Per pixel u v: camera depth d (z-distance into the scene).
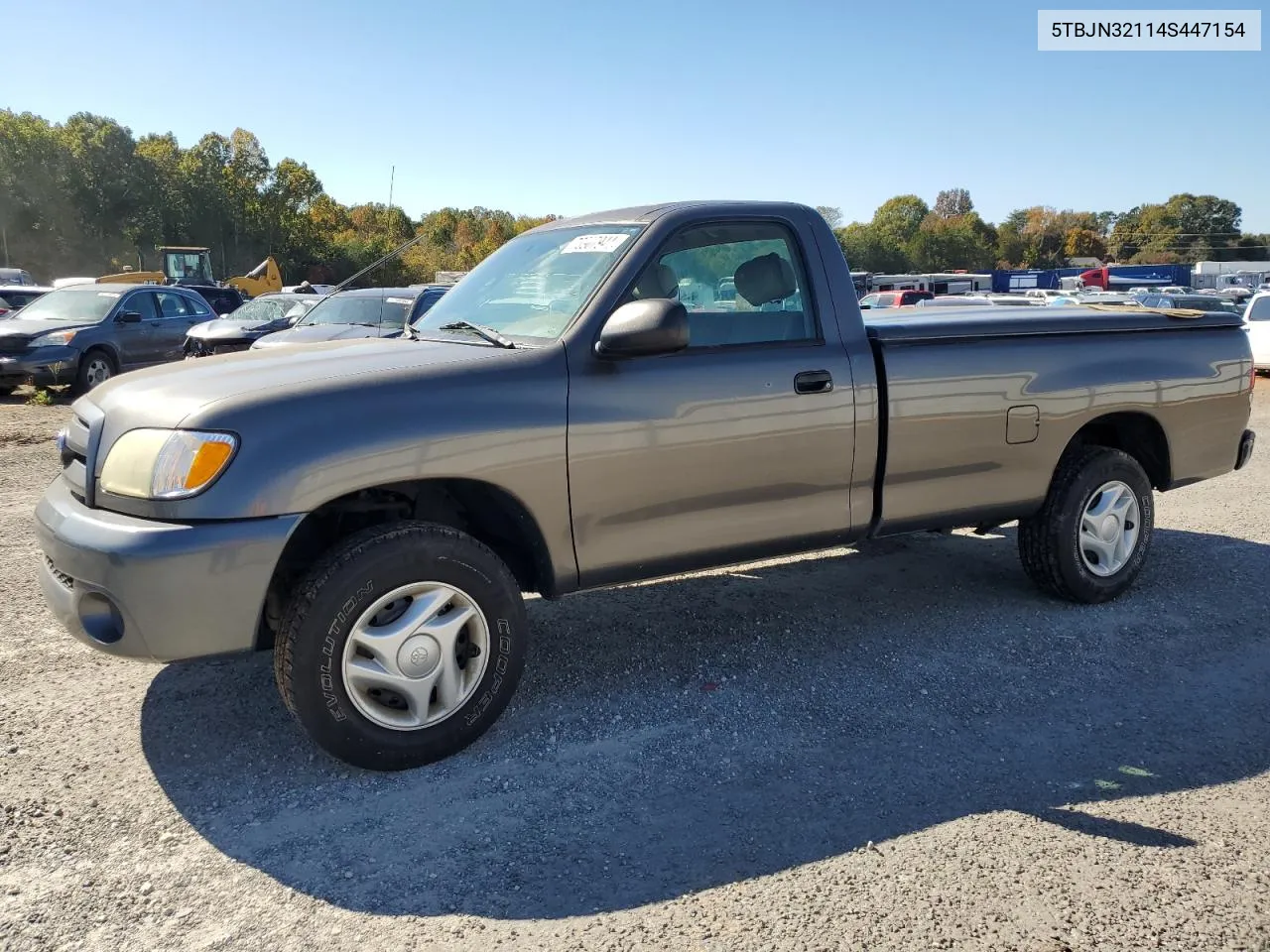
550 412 3.41
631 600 5.01
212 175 85.06
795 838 2.91
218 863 2.78
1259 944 2.43
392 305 12.38
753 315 3.93
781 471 3.91
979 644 4.44
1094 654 4.33
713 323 3.86
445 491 3.64
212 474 2.95
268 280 38.00
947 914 2.54
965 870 2.74
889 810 3.06
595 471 3.52
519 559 3.76
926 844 2.87
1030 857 2.80
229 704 3.79
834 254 4.14
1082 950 2.41
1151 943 2.43
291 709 3.18
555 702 3.82
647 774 3.28
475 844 2.88
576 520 3.53
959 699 3.87
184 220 81.69
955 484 4.41
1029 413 4.54
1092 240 151.50
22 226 76.12
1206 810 3.06
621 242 3.77
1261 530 6.51
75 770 3.28
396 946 2.43
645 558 3.71
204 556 2.93
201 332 14.29
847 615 4.82
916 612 4.86
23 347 13.48
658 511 3.69
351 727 3.17
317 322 12.31
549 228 4.40
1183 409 5.07
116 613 2.98
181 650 2.98
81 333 14.02
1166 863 2.77
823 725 3.64
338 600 3.09
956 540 6.23
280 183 89.69
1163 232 154.62
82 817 3.00
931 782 3.23
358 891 2.66
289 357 3.59
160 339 15.50
